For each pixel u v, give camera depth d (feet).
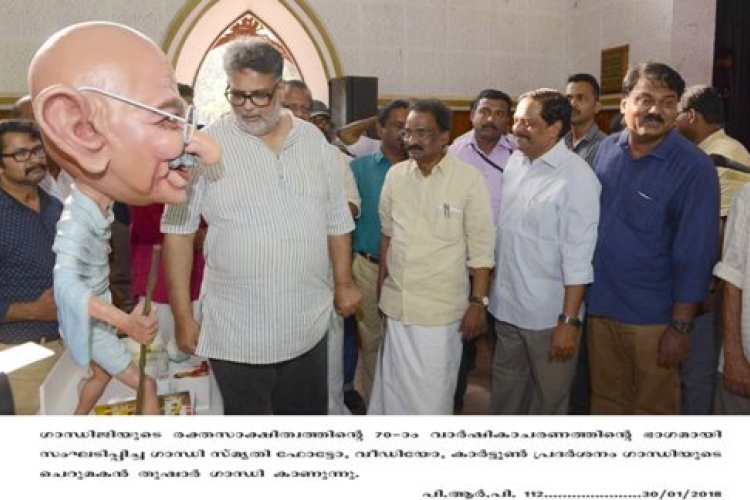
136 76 3.23
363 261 9.84
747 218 6.19
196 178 5.49
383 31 20.34
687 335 7.11
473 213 7.71
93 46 3.20
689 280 7.00
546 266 7.71
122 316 3.55
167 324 7.81
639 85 7.00
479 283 7.87
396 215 8.01
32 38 16.92
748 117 21.16
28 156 6.35
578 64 22.04
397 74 20.66
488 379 12.32
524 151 7.80
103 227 3.60
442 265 7.76
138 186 3.39
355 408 10.64
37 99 3.08
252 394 6.12
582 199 7.34
